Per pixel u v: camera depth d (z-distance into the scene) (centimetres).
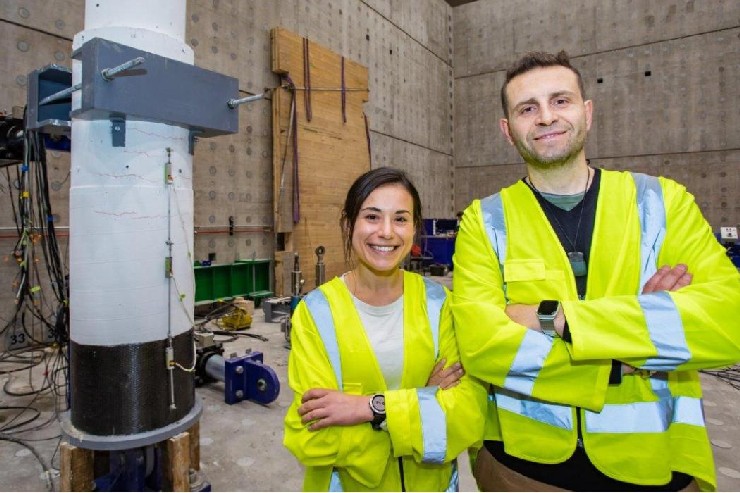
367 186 111
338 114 738
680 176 952
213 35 590
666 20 953
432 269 966
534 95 108
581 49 1038
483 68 1168
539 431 107
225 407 301
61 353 249
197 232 575
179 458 184
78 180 180
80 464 180
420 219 121
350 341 110
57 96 185
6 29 419
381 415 102
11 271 413
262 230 661
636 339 92
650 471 97
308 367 109
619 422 100
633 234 105
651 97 972
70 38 463
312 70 695
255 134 648
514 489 108
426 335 115
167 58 178
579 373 97
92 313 177
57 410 283
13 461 231
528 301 108
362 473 105
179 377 194
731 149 905
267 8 662
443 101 1165
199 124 190
